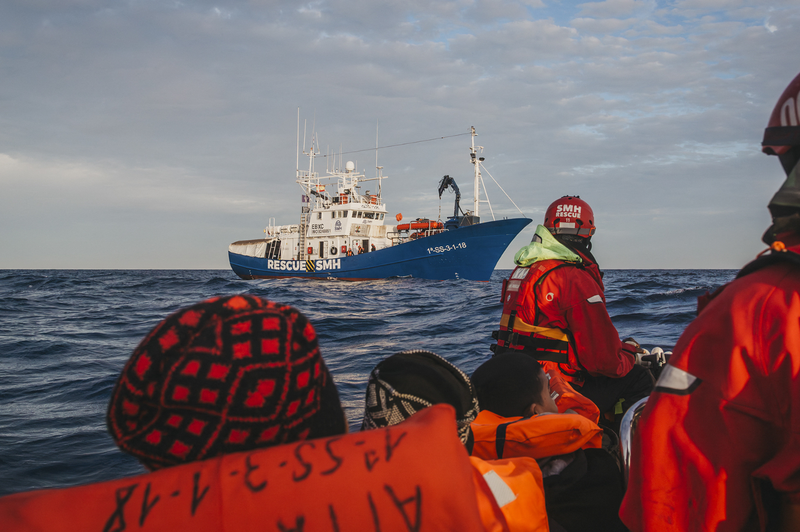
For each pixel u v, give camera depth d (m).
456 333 11.44
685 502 1.03
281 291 28.05
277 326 0.73
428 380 1.19
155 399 0.69
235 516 0.65
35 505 0.65
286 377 0.72
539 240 3.12
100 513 0.64
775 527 0.98
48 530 0.63
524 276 3.05
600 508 1.85
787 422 0.94
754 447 0.97
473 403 1.28
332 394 0.84
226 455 0.70
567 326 2.89
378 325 13.18
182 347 0.71
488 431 1.88
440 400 1.19
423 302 20.81
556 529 1.72
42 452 4.29
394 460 0.70
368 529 0.66
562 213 3.16
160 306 21.50
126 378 0.70
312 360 0.76
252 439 0.72
